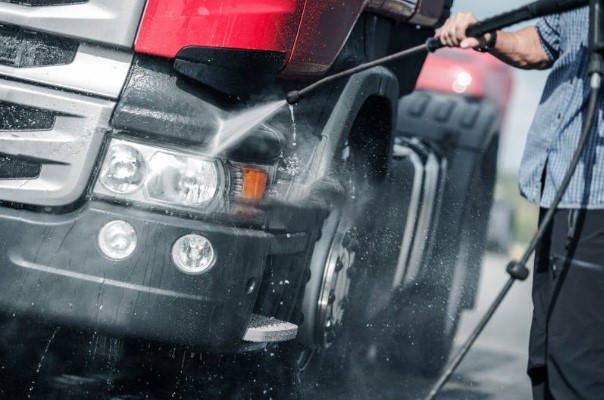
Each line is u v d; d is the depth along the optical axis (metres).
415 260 7.34
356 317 7.00
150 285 5.06
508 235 11.61
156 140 5.20
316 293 6.28
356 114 6.32
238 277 5.26
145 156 5.16
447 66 8.89
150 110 5.18
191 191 5.20
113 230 5.04
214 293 5.17
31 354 5.46
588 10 4.84
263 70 5.45
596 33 4.42
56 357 5.47
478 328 4.28
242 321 5.34
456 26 5.01
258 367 6.11
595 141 4.76
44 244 5.03
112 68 5.20
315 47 5.71
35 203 5.12
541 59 5.14
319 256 6.30
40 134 5.14
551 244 4.85
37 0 5.18
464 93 8.64
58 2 5.18
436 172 7.57
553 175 4.86
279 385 6.22
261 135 5.43
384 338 7.36
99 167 5.14
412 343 7.54
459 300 7.75
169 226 5.08
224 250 5.18
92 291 5.03
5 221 5.03
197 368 5.79
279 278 5.88
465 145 8.01
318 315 6.29
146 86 5.20
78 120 5.14
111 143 5.14
